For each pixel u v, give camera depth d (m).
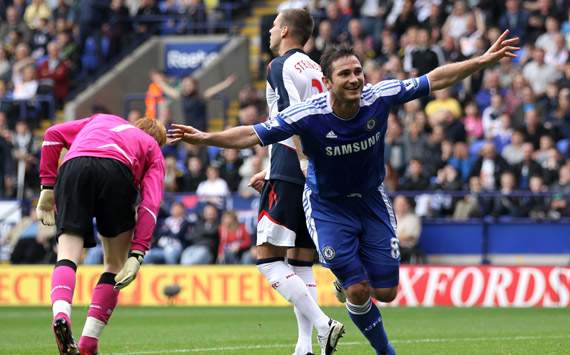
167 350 25.83
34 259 51.25
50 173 20.83
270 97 22.64
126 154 20.14
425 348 25.45
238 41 66.94
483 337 28.75
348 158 19.59
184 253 47.88
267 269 22.17
